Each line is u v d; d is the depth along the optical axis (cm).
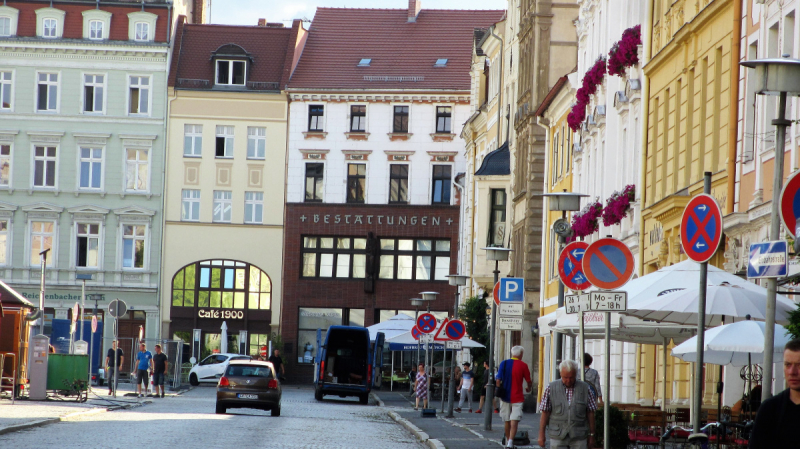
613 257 2100
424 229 10700
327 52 11088
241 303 10644
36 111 10581
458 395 7456
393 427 4397
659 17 4431
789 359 1109
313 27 11381
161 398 6375
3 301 5359
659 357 4222
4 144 10600
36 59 10619
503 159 8131
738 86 3428
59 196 10562
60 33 10600
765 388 1658
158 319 10556
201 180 10662
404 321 8112
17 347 5384
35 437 3000
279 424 4134
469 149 9944
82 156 10625
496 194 8169
